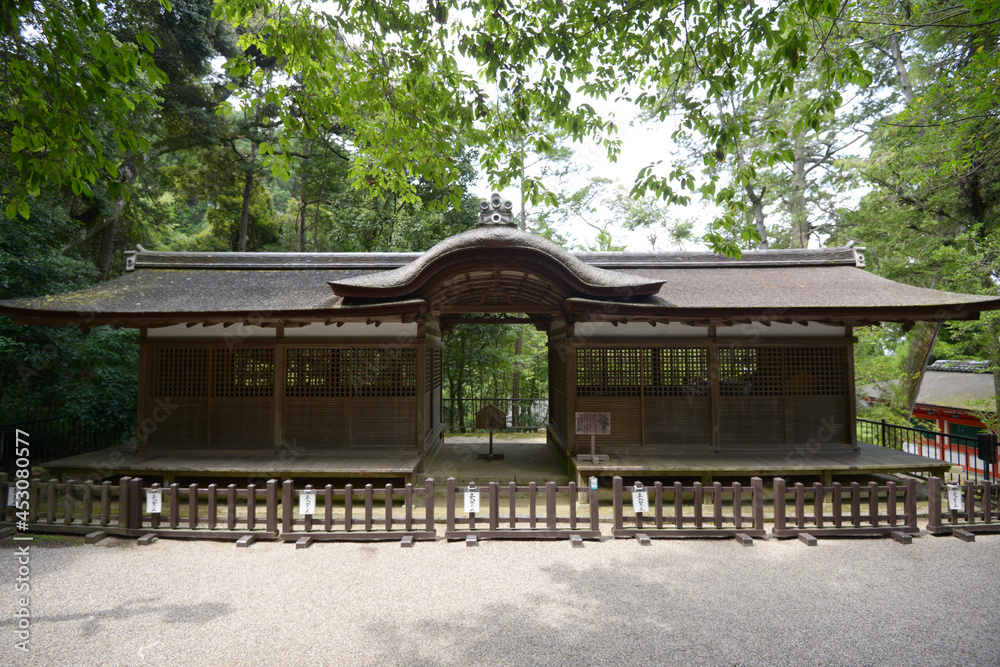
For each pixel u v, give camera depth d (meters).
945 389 14.16
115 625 3.79
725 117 4.75
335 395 7.85
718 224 5.12
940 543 5.55
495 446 10.84
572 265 6.94
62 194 12.62
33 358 9.57
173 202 22.95
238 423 7.81
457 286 7.77
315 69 5.15
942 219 12.39
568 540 5.66
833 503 5.79
